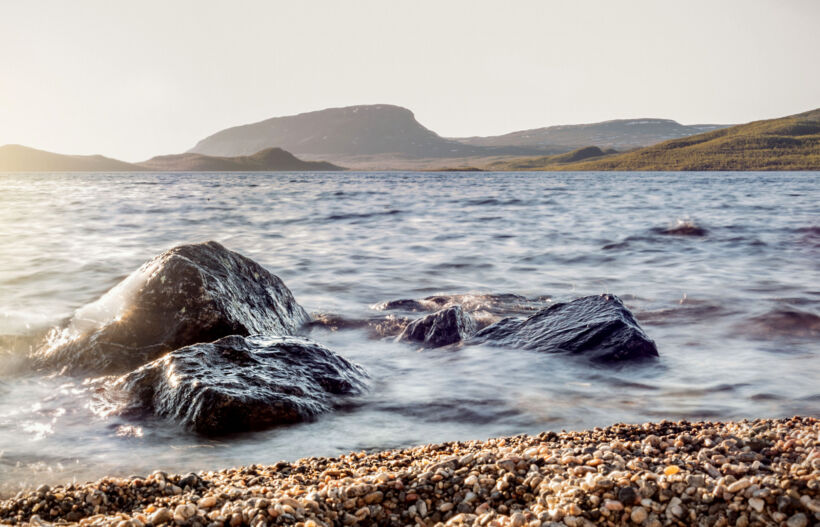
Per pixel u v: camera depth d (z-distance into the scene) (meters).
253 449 1.69
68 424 1.80
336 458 1.59
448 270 3.83
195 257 2.41
